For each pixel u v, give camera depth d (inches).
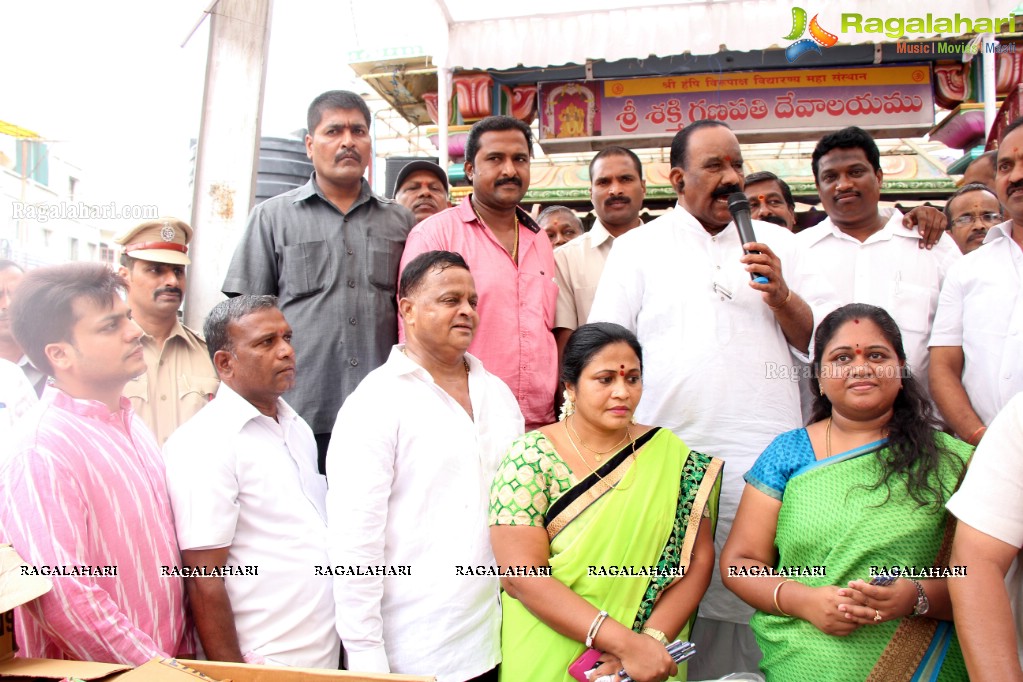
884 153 287.3
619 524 80.2
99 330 72.5
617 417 81.6
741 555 83.0
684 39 193.5
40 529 64.2
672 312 102.0
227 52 125.6
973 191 135.7
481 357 110.7
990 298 95.8
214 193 126.0
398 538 82.8
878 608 71.6
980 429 94.6
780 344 101.3
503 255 115.7
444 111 198.1
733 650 101.4
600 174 140.2
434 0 188.5
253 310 84.4
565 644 78.9
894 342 80.0
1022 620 72.6
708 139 99.1
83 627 64.7
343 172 113.1
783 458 84.4
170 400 97.0
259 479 81.3
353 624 77.9
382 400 84.1
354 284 113.1
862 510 76.1
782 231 110.0
